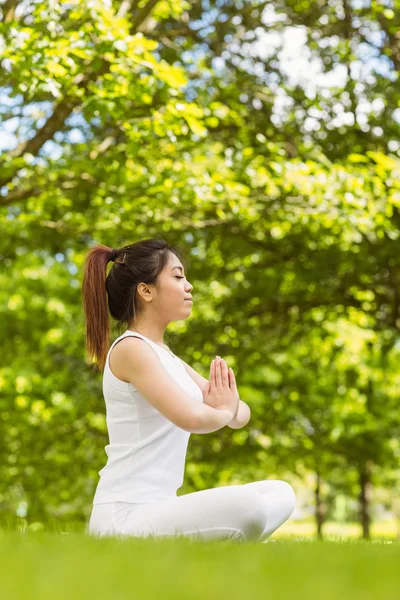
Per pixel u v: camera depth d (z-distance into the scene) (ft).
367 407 57.98
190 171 37.04
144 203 37.81
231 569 6.07
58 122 35.94
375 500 114.11
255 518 11.78
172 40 42.39
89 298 14.26
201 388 15.14
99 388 52.37
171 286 14.17
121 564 6.09
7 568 5.73
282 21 44.24
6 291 59.11
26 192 37.52
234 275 47.39
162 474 12.81
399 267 41.37
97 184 37.93
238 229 43.11
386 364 55.47
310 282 42.47
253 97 42.86
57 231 43.27
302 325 48.21
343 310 47.29
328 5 43.86
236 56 44.06
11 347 56.75
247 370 48.96
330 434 59.06
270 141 41.73
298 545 9.99
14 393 52.85
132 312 14.28
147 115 36.76
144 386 12.80
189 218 41.16
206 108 38.01
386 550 9.41
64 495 59.41
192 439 53.98
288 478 80.59
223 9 43.27
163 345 14.46
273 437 57.26
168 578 5.26
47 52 29.32
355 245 41.50
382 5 41.24
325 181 36.91
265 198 38.99
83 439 56.29
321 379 56.80
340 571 6.17
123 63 31.07
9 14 34.27
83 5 30.07
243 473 68.59
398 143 40.47
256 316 47.42
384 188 36.63
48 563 6.11
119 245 42.98
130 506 12.59
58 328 57.57
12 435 55.47
